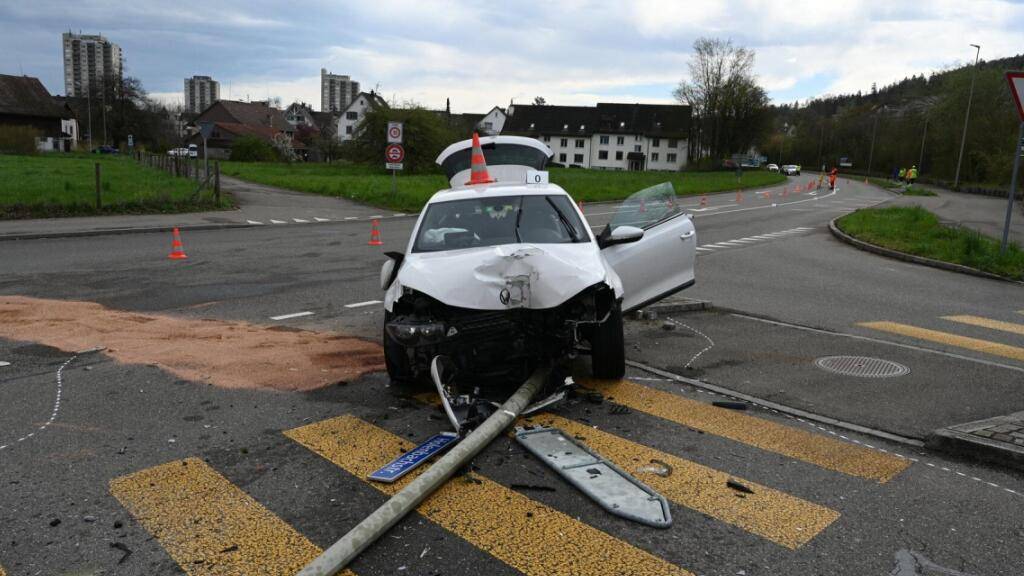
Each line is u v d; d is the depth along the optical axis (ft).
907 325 29.73
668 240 24.35
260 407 17.81
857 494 13.50
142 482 13.57
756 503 13.05
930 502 13.21
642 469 14.43
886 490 13.69
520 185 23.72
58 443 15.43
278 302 31.68
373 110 196.44
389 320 18.81
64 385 19.30
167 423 16.65
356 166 210.79
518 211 21.65
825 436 16.52
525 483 13.67
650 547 11.44
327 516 12.36
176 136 398.01
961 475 14.47
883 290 39.09
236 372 20.67
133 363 21.42
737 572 10.79
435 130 194.49
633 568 10.82
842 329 28.48
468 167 31.17
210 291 33.94
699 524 12.22
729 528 12.12
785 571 10.84
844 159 319.47
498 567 10.82
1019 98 45.21
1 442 15.44
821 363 22.98
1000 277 44.98
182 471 14.08
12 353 22.35
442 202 22.40
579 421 17.13
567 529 11.97
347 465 14.44
